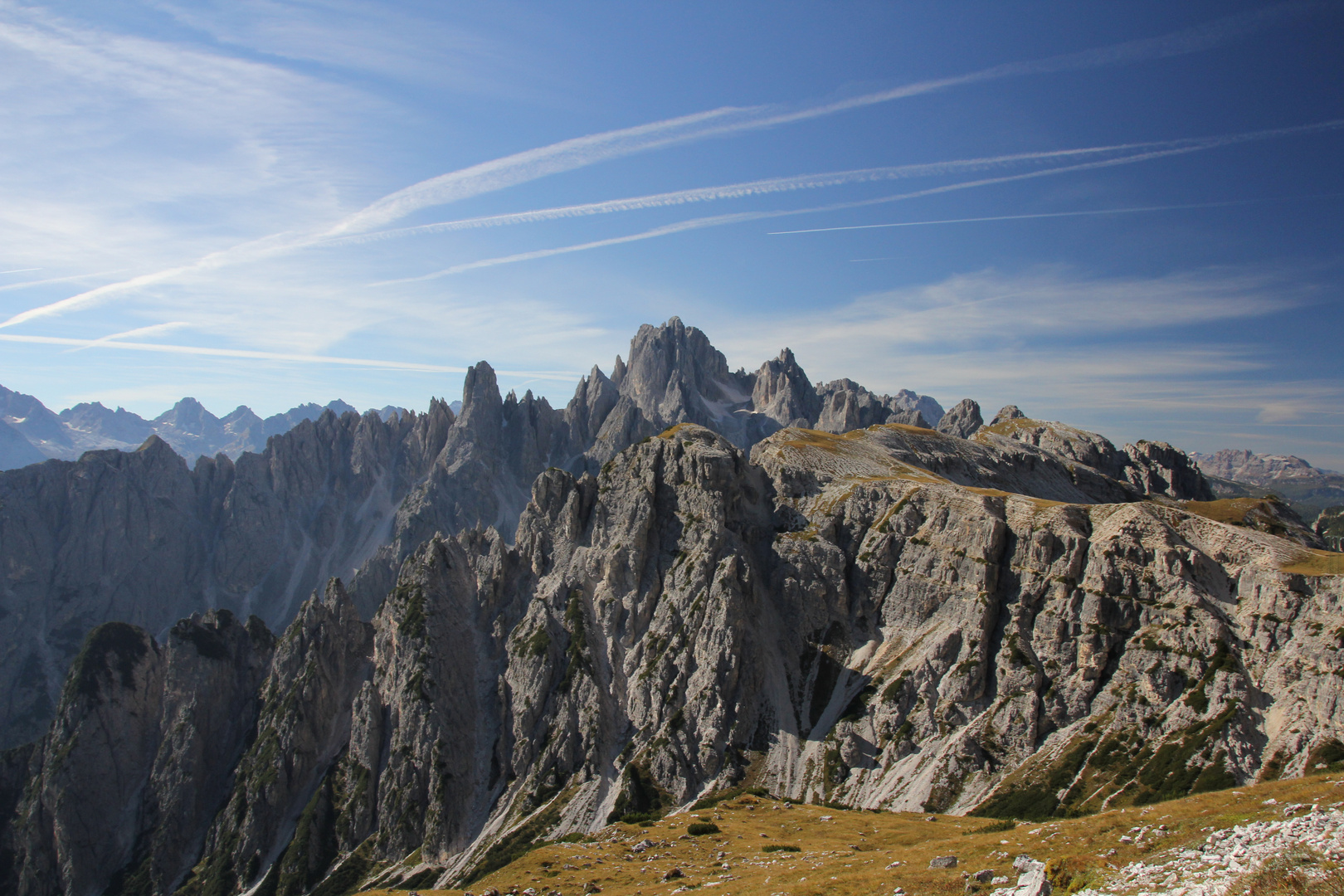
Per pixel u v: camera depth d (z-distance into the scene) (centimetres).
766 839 9988
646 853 9556
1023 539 17275
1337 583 13375
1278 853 4259
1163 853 5216
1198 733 13038
